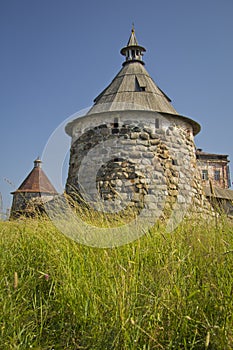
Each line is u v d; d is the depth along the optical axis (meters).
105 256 3.09
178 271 2.74
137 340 2.18
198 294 2.49
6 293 2.73
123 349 2.19
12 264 3.41
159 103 14.16
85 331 2.45
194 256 2.94
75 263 3.12
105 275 2.82
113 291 2.55
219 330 2.13
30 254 3.66
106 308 2.51
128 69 15.45
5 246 3.91
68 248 3.36
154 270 2.82
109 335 2.31
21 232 4.38
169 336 2.26
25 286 2.95
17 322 2.45
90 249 3.32
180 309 2.36
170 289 2.51
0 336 2.27
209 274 2.58
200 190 13.95
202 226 3.61
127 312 2.34
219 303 2.34
